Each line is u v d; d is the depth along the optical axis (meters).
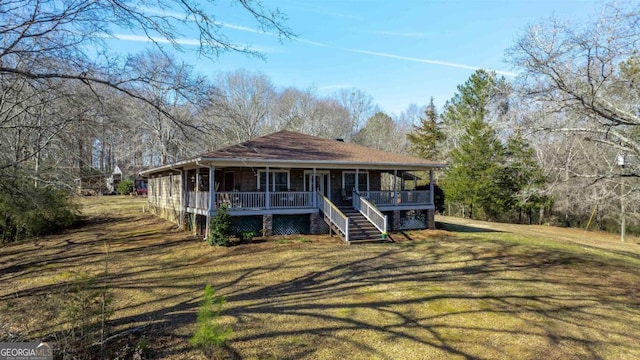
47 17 5.48
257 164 15.16
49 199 16.42
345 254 12.86
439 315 7.24
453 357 5.59
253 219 16.16
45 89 8.09
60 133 11.05
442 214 34.16
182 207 18.83
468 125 30.77
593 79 9.52
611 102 9.98
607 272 11.38
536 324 6.88
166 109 7.10
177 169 18.92
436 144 38.66
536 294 8.73
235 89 41.34
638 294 9.03
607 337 6.39
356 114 59.06
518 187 27.47
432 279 9.88
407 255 12.95
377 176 21.38
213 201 14.60
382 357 5.56
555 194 24.66
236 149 15.77
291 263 11.49
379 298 8.22
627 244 21.42
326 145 20.30
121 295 8.45
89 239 16.58
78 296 5.82
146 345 5.75
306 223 17.08
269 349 5.77
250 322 6.82
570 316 7.35
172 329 6.45
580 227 28.33
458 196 29.97
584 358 5.63
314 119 48.03
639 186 14.95
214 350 5.48
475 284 9.46
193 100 7.03
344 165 17.19
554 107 10.23
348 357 5.55
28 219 16.50
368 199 18.14
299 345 5.91
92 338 5.72
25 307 7.51
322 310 7.46
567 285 9.67
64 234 18.23
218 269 10.79
